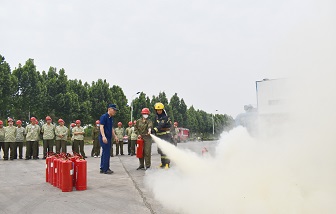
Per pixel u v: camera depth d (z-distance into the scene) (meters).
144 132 8.81
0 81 33.94
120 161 12.15
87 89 49.28
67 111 42.03
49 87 41.62
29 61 39.81
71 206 4.59
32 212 4.29
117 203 4.75
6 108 35.72
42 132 14.65
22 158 15.04
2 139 14.29
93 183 6.53
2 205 4.68
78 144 14.73
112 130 8.30
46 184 6.57
